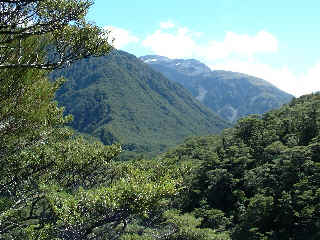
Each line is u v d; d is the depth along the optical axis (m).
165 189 11.59
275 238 46.56
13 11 5.91
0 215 12.03
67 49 7.82
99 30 8.22
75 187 17.09
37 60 7.14
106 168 19.00
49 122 12.95
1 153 10.62
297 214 45.88
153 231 20.67
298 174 53.34
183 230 26.91
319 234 42.75
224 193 64.19
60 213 11.67
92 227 11.70
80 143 18.55
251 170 62.28
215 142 97.31
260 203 50.06
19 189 14.07
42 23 6.66
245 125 86.31
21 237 12.84
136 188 11.30
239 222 55.16
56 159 14.84
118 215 11.56
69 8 6.89
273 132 78.06
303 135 71.06
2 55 6.77
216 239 33.97
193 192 63.91
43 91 8.52
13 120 8.43
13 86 7.77
